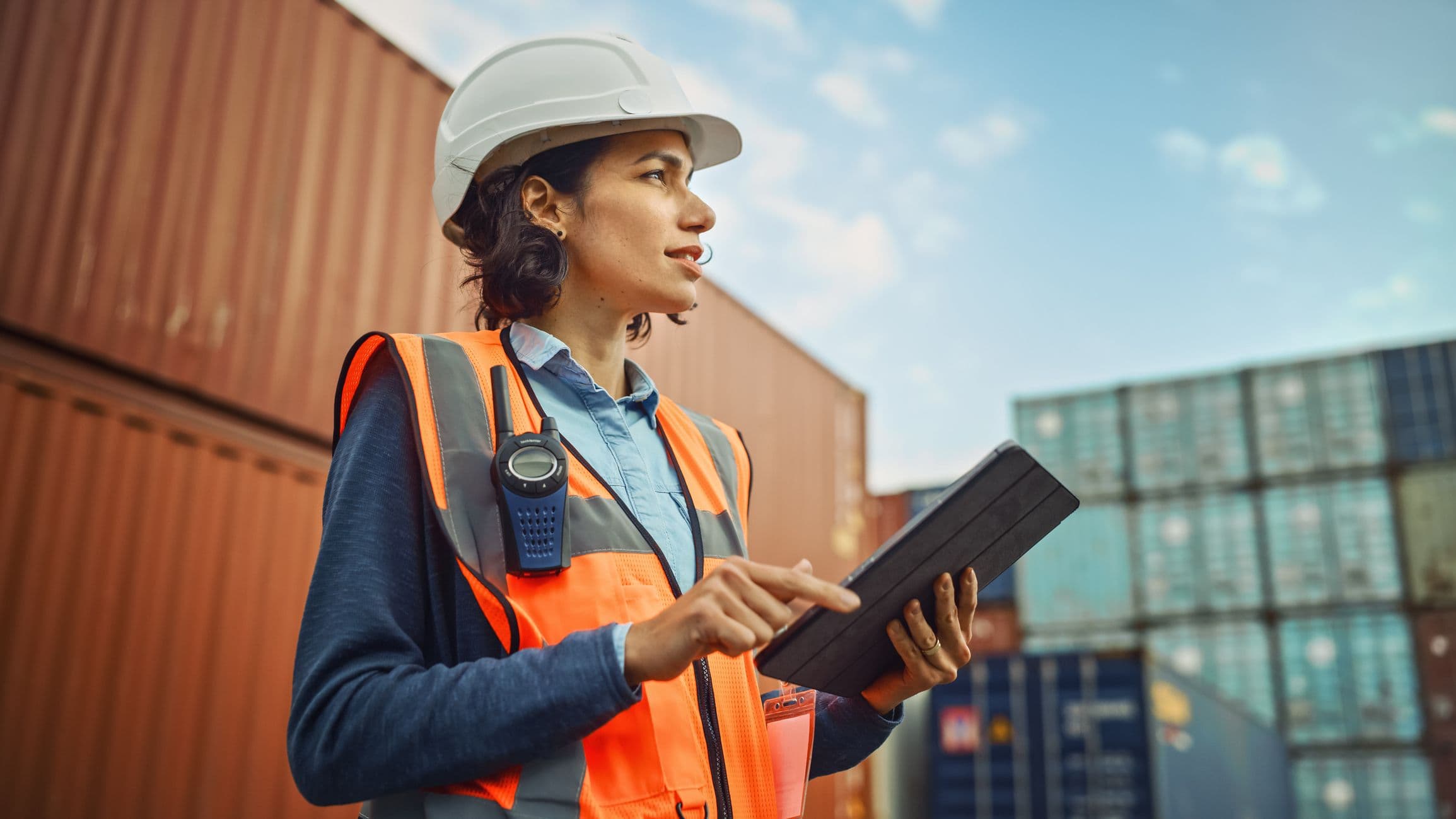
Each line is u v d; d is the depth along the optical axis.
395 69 6.23
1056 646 19.22
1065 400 20.48
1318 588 18.11
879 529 18.84
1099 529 19.62
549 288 1.46
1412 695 17.12
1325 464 18.58
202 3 5.19
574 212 1.51
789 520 9.30
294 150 5.54
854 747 1.50
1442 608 17.23
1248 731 15.73
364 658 1.15
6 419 4.20
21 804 3.88
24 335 4.31
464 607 1.21
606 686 1.05
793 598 1.11
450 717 1.06
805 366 10.06
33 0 4.53
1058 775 12.29
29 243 4.36
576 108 1.50
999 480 1.22
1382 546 17.91
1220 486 19.05
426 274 6.12
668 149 1.54
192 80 5.11
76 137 4.60
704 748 1.23
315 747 1.11
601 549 1.24
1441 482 17.78
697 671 1.28
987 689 12.90
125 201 4.73
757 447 9.00
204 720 4.54
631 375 1.58
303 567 5.20
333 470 1.30
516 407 1.32
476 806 1.10
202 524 4.79
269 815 4.70
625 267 1.48
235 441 5.03
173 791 4.36
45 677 4.05
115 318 4.60
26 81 4.46
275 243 5.35
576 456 1.32
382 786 1.09
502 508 1.21
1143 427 19.89
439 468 1.21
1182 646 18.56
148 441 4.68
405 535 1.24
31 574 4.11
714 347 8.65
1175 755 12.65
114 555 4.41
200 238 5.01
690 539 1.40
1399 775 16.92
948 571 1.29
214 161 5.14
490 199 1.52
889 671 1.45
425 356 1.30
